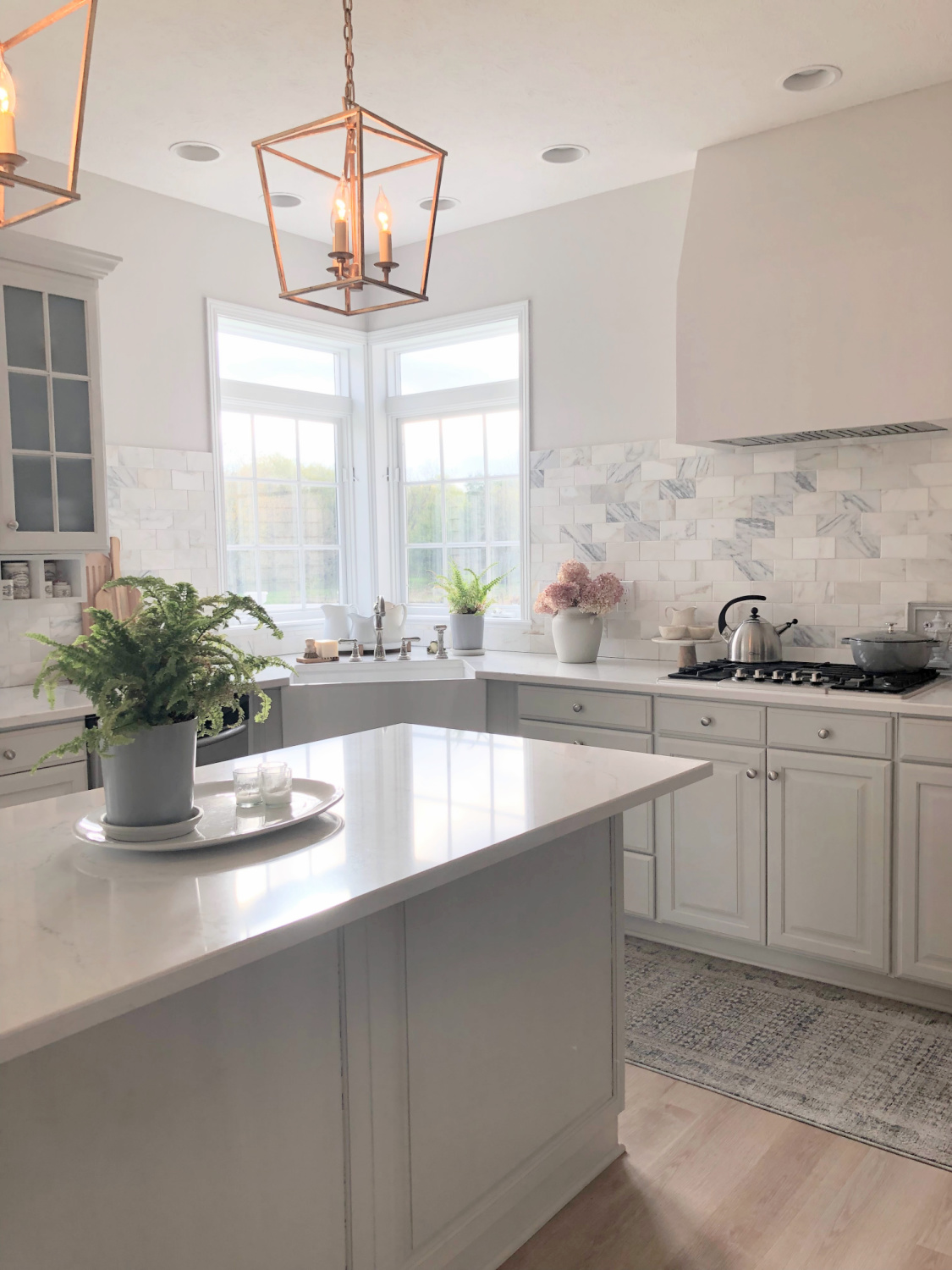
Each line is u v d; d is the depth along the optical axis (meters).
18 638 3.62
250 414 4.79
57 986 1.12
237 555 4.74
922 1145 2.36
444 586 4.70
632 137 3.61
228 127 3.50
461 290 4.77
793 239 3.35
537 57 3.02
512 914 2.02
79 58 2.97
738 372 3.42
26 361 3.31
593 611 4.08
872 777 3.04
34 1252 1.30
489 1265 1.99
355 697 3.99
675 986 3.25
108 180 3.99
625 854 3.62
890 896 3.04
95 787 3.18
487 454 4.93
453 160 3.85
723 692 3.32
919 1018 2.99
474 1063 1.94
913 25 2.84
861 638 3.29
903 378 3.09
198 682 1.69
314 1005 1.62
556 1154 2.17
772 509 3.90
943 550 3.51
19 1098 1.28
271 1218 1.57
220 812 1.84
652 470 4.21
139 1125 1.40
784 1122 2.47
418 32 2.87
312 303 1.78
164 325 4.21
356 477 5.21
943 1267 1.96
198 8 2.70
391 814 1.84
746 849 3.33
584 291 4.36
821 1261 1.99
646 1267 1.99
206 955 1.21
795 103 3.31
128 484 4.07
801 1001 3.12
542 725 3.84
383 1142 1.75
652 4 2.74
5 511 3.25
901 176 3.18
